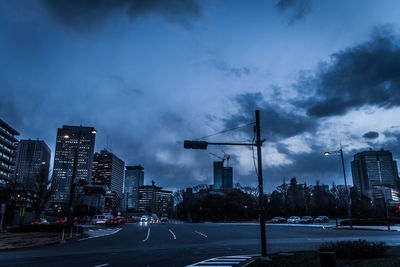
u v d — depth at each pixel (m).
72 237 27.59
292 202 103.56
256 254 16.22
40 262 13.81
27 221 65.44
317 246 19.34
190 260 14.30
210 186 123.88
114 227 50.06
